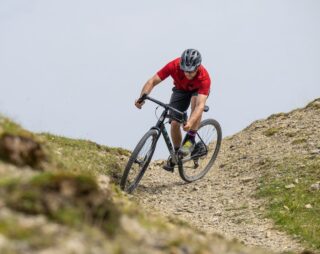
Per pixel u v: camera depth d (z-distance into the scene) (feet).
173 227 35.60
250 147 90.79
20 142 33.60
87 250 23.77
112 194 41.98
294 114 103.45
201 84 67.51
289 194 69.77
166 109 66.54
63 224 25.88
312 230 60.18
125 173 61.26
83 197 27.55
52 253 22.72
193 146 70.54
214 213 66.54
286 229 61.11
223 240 37.76
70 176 27.84
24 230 23.91
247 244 56.59
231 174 80.48
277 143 89.92
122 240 26.68
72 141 74.79
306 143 86.58
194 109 67.51
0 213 24.80
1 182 27.53
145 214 37.24
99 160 69.77
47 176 27.66
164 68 67.87
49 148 42.27
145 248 26.53
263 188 72.54
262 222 63.41
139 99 66.59
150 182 76.38
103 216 27.61
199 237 33.68
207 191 74.13
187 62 65.57
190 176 77.00
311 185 70.90
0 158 32.27
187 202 69.82
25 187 26.86
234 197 71.82
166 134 67.15
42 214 25.94
